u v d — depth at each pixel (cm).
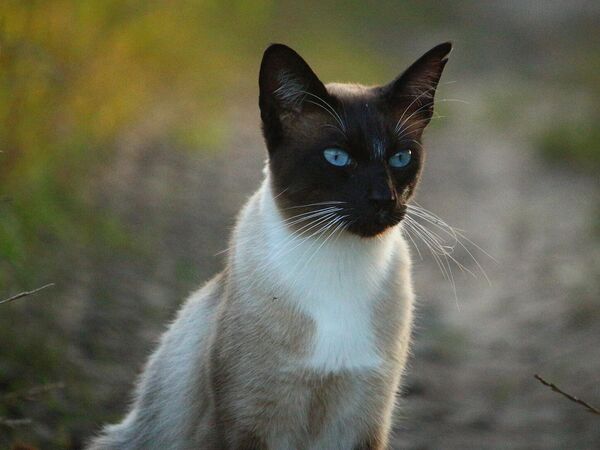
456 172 2477
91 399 959
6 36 1080
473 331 1349
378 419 761
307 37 3700
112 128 1803
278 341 723
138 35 1794
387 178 750
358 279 734
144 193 1669
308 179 750
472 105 3700
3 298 1008
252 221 761
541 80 4444
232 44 2972
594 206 2098
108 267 1295
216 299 786
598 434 1025
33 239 1219
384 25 4831
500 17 5794
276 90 762
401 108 780
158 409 808
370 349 737
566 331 1341
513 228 1934
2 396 844
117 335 1112
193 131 2198
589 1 6266
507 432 1034
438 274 1609
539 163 2691
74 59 1441
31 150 1280
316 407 743
